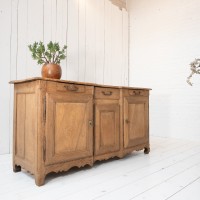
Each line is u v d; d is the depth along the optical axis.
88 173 1.72
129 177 1.63
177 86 3.33
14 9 2.32
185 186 1.46
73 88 1.66
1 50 2.22
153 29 3.64
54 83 1.54
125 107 2.12
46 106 1.49
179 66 3.32
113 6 3.65
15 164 1.71
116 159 2.15
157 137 3.44
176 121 3.33
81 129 1.71
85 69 3.13
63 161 1.58
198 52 3.13
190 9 3.21
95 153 1.84
